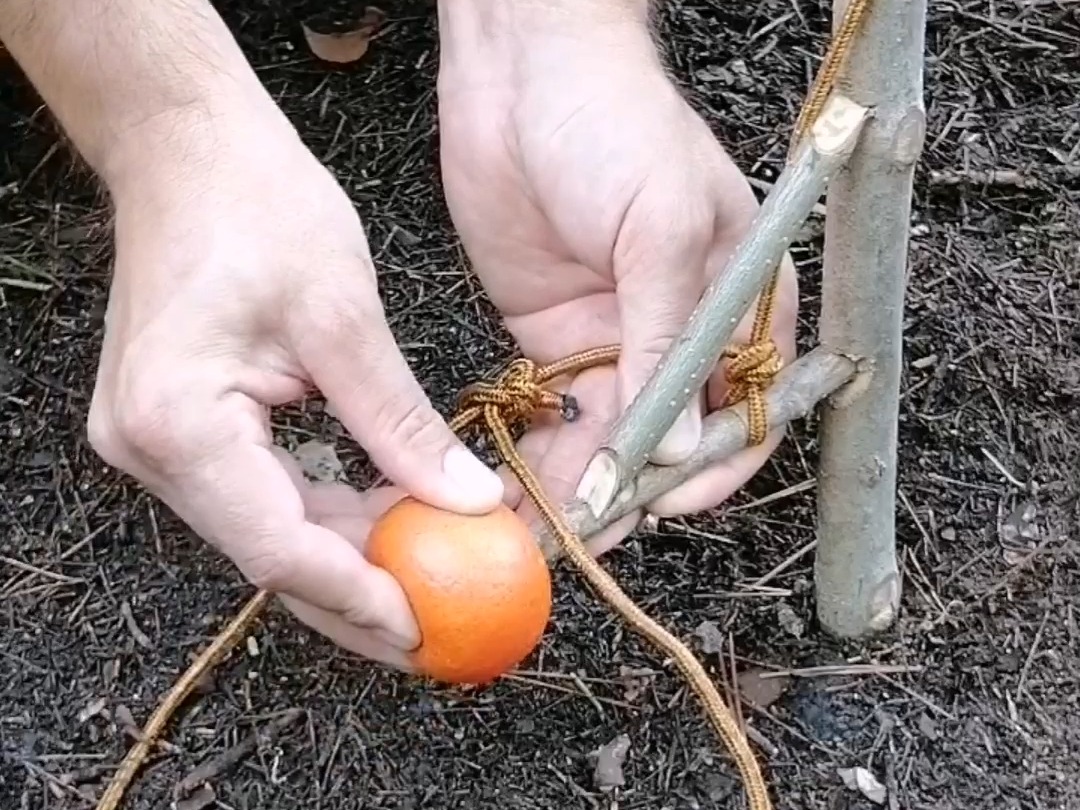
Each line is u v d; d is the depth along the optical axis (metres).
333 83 1.01
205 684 0.77
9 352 0.90
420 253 0.92
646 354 0.63
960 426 0.83
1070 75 0.97
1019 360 0.85
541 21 0.70
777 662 0.77
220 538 0.58
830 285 0.62
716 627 0.78
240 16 1.03
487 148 0.70
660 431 0.56
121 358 0.58
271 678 0.77
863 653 0.77
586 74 0.68
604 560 0.79
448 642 0.55
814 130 0.55
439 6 0.75
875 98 0.56
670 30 1.00
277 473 0.57
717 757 0.74
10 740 0.77
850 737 0.75
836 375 0.64
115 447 0.59
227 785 0.74
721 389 0.65
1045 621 0.77
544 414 0.66
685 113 0.69
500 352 0.88
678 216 0.64
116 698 0.78
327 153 0.97
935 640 0.77
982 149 0.94
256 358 0.59
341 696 0.76
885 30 0.54
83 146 0.64
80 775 0.75
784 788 0.73
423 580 0.55
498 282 0.73
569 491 0.63
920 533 0.80
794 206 0.55
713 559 0.80
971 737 0.74
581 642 0.77
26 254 0.94
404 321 0.89
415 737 0.75
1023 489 0.81
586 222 0.66
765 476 0.82
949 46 0.99
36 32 0.62
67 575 0.82
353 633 0.60
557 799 0.73
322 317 0.57
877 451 0.68
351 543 0.60
